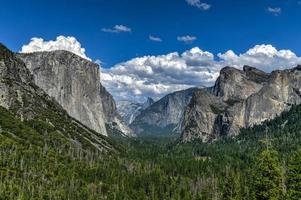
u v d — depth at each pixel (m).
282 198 83.44
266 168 84.00
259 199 84.06
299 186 84.88
